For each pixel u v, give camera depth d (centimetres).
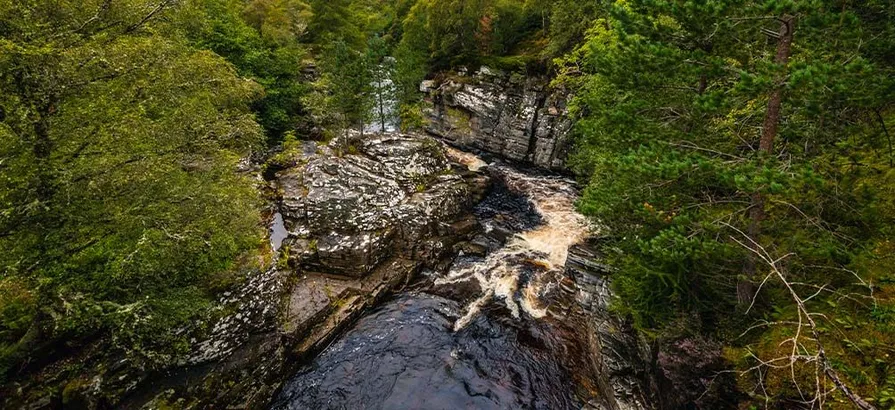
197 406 1080
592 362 1382
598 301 1504
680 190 978
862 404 390
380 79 3488
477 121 3794
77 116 856
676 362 962
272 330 1327
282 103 3497
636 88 992
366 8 7281
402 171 2428
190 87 1094
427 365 1401
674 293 1024
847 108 773
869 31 739
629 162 873
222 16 3238
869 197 773
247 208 1303
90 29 886
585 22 2939
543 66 3403
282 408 1245
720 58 823
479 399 1265
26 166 794
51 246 848
